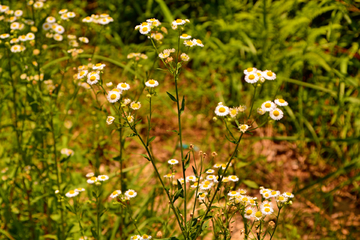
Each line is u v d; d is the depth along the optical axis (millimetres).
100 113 3166
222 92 3947
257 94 3703
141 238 1654
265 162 3389
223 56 4145
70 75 4168
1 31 2541
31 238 2496
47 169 2443
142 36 5137
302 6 4141
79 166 3197
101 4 5582
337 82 3707
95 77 1616
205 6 4883
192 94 4125
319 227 2807
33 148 2344
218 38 4535
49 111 2318
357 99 3268
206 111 3955
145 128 3873
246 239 1629
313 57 3594
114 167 3275
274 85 3617
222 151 3232
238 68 4191
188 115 4066
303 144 3641
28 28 2625
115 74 4418
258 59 3830
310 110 3748
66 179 2787
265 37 3799
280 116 1445
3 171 2646
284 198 1581
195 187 1670
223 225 1714
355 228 2799
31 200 2529
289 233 2691
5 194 2539
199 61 4398
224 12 4559
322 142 3594
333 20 3398
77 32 4984
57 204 2545
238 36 4184
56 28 2469
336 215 2947
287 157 3537
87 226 2428
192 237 1620
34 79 2311
